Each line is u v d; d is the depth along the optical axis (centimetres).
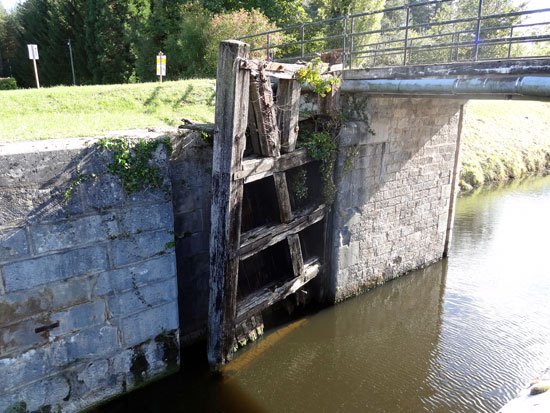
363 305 1090
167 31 2198
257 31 1745
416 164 1160
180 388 759
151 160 647
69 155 570
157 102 1109
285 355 874
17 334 571
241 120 674
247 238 780
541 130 3031
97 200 605
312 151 878
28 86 3784
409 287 1186
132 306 675
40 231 563
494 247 1425
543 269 1266
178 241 805
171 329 734
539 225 1631
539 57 655
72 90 1098
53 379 616
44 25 3503
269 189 914
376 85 876
